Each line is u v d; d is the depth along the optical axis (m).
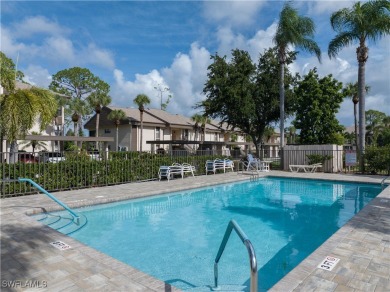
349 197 11.52
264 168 19.30
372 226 6.12
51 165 10.37
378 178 14.43
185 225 7.83
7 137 11.05
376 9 16.36
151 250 6.04
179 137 40.19
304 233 7.17
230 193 12.35
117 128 33.41
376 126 56.31
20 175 9.65
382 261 4.34
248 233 7.16
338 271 3.99
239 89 24.52
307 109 29.53
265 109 26.14
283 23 20.12
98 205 9.02
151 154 14.88
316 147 18.44
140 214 8.95
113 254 5.81
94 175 11.63
